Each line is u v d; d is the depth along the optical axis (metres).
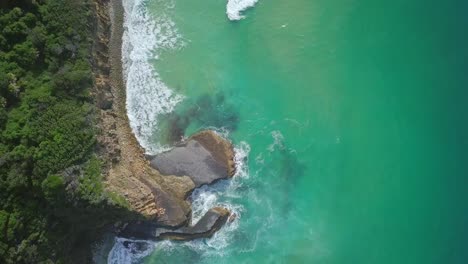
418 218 40.78
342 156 41.00
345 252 40.44
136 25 40.19
